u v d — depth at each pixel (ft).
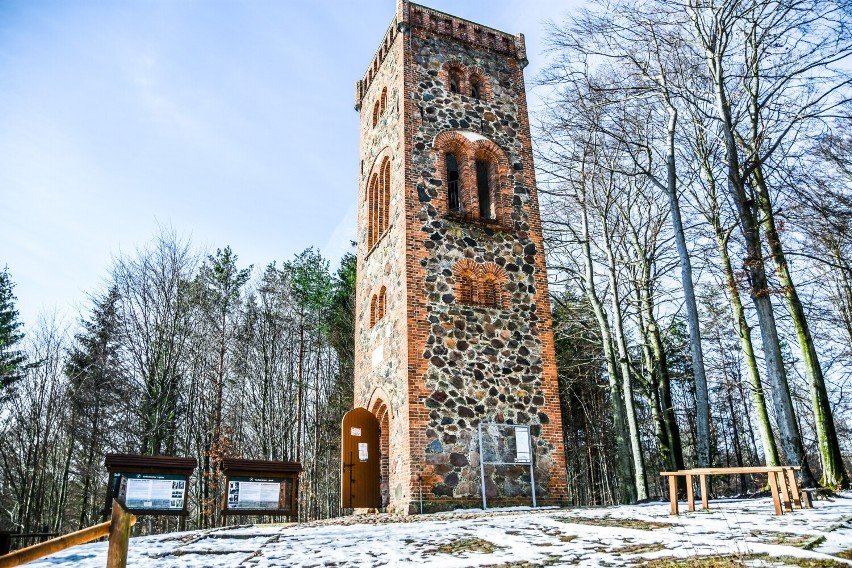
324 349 131.95
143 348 100.83
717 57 65.26
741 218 62.44
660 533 28.30
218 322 118.01
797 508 37.78
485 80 72.64
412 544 28.37
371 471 60.59
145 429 95.81
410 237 61.41
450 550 26.18
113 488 43.24
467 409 57.31
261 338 124.36
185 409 109.19
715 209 76.02
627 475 77.56
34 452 106.22
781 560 20.06
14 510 112.06
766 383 98.73
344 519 49.03
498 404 58.75
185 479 45.06
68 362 112.16
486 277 63.31
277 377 123.75
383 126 73.56
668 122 80.79
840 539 24.13
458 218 63.98
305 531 35.86
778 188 69.72
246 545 30.32
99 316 113.80
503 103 72.38
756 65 65.82
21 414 109.19
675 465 85.61
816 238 82.33
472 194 66.18
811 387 61.82
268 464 49.26
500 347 61.00
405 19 70.64
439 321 59.41
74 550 30.22
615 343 101.19
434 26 72.28
